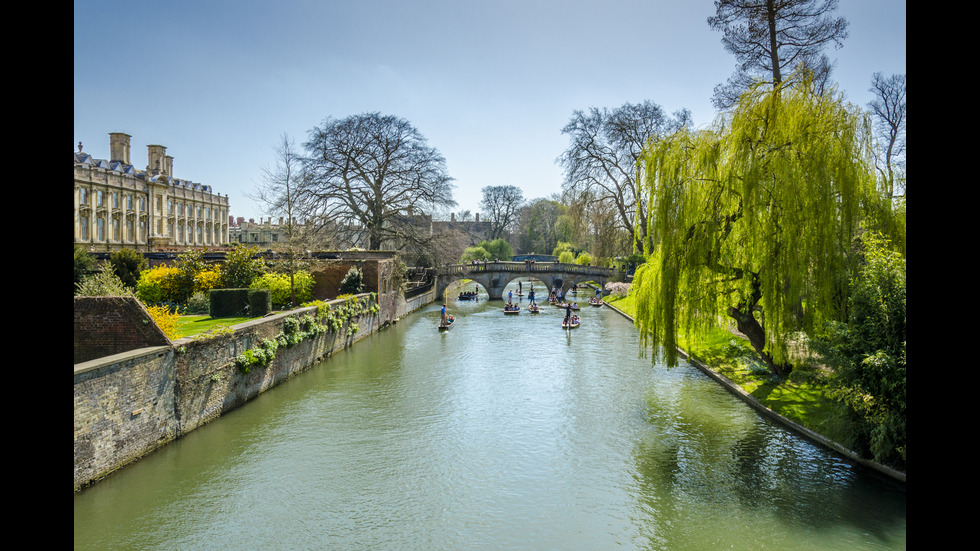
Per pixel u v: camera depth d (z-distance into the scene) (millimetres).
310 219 44062
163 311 18281
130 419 13203
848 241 15484
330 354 27250
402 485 13156
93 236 57594
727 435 15797
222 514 11766
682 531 11062
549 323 39844
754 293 18156
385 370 24281
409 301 45656
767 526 11133
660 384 21641
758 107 16844
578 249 83125
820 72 22453
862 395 12555
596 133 47250
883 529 10891
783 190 15781
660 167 18438
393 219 49906
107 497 12211
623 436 16016
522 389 21062
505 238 105750
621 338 32812
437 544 10781
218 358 17078
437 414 18094
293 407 18688
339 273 35781
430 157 49344
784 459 13977
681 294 18156
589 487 13008
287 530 11195
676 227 17656
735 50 24797
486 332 35531
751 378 20516
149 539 10789
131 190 64125
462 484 13211
